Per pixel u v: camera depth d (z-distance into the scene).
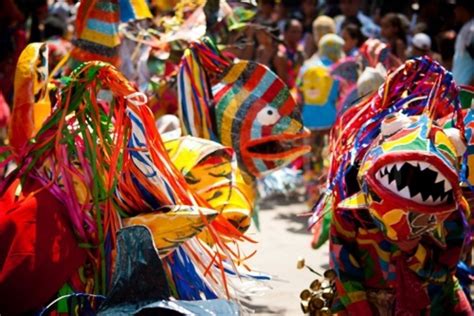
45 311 5.38
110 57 8.06
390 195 4.97
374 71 8.41
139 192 5.64
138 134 5.62
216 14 9.05
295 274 9.05
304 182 12.94
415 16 15.52
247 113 7.52
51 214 5.45
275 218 11.73
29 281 5.31
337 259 5.61
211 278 5.84
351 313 5.55
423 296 5.56
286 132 7.55
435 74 5.68
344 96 10.95
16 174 5.71
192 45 7.54
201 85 7.50
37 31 14.44
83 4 8.00
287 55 14.37
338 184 5.61
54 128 5.70
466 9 12.52
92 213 5.57
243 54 13.66
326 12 16.77
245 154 7.56
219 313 4.78
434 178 4.93
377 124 5.65
